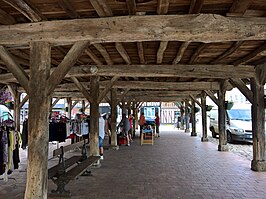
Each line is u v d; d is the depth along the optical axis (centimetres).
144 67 669
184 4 326
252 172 605
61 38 361
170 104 3238
